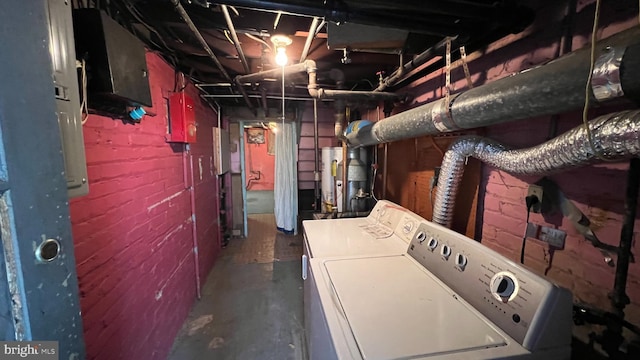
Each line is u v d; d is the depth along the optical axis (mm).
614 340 861
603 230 922
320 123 4586
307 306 1758
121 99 1144
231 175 4270
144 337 1496
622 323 824
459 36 1218
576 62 704
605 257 916
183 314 2143
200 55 2119
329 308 949
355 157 2770
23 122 468
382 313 919
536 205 1116
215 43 1857
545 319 747
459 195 1601
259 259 3438
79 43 995
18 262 463
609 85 617
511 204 1267
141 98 1236
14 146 454
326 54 2059
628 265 849
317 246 1601
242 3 1003
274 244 3965
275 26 1427
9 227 452
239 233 4301
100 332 1114
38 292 495
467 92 1110
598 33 915
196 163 2645
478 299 933
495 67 1357
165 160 1862
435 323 864
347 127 2742
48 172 513
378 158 2955
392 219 1899
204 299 2512
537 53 1127
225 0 981
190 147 2434
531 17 1107
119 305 1260
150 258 1592
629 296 857
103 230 1150
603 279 922
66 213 554
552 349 749
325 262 1343
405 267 1280
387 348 762
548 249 1103
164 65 1891
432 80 1939
